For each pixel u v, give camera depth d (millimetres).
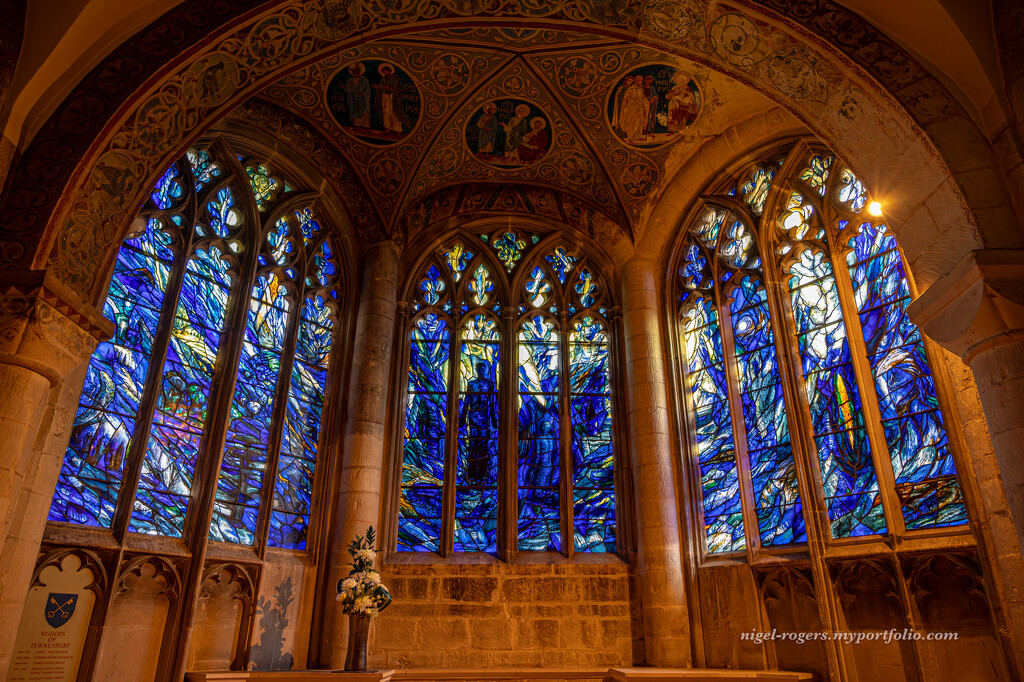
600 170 12719
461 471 11867
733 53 8445
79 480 8094
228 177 10977
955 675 7945
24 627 7281
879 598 8844
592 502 11898
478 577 10914
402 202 12523
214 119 8023
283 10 7820
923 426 9000
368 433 11086
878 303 9906
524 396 12570
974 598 8000
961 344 6523
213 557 9164
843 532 9469
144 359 9195
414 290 12914
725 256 12164
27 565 6875
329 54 8609
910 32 7215
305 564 10359
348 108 11602
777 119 11375
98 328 6914
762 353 11203
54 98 6902
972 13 6930
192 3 7547
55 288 6285
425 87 11594
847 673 8797
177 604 8641
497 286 13211
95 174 7004
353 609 8859
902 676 8359
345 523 10531
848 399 9891
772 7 7781
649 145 12297
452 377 12422
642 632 10758
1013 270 6121
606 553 11500
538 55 11289
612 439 12344
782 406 10648
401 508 11445
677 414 11977
